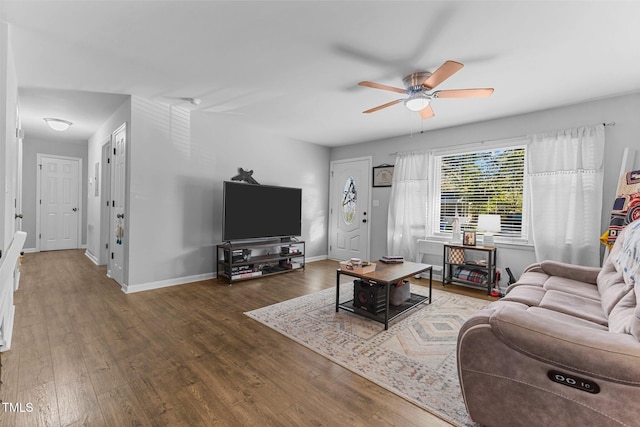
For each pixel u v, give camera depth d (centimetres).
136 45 234
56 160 632
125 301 324
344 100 350
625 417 109
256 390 176
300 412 158
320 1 180
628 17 189
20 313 283
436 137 463
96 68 276
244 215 436
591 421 115
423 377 191
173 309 304
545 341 122
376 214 541
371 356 216
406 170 488
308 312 302
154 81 304
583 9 182
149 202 368
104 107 394
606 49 228
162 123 376
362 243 561
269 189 470
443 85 297
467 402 145
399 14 191
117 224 398
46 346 222
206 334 248
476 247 381
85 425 146
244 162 468
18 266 382
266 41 226
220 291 369
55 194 632
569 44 222
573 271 264
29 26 208
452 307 323
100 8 189
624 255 193
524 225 383
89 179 583
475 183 426
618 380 109
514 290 240
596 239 323
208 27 209
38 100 366
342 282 421
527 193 379
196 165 412
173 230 391
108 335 242
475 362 141
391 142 522
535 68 261
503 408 135
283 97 343
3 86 199
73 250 635
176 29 212
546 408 124
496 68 261
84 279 409
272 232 475
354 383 185
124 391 172
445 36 215
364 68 268
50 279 405
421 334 254
